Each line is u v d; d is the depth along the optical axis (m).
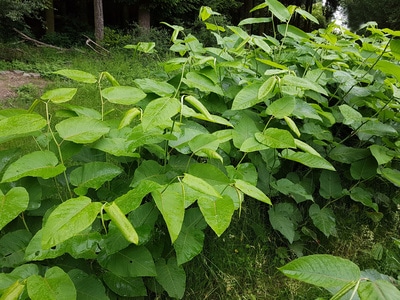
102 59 8.96
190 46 2.40
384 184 2.58
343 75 2.19
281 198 2.22
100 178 1.40
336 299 0.79
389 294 0.76
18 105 5.27
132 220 1.42
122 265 1.33
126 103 1.53
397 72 1.90
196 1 12.95
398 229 2.38
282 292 1.83
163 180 1.51
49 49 9.68
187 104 2.03
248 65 2.39
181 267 1.55
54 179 1.57
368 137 2.25
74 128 1.40
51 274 1.04
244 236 2.00
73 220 0.95
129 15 15.39
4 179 1.18
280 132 1.54
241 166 1.73
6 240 1.31
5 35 9.83
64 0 14.49
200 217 1.60
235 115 2.00
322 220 2.09
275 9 2.39
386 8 16.69
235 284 1.81
